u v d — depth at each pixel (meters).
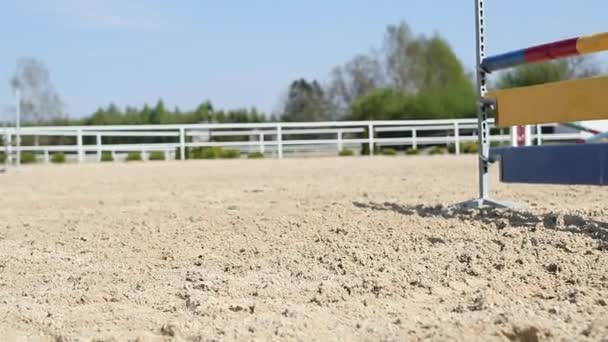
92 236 4.72
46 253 4.18
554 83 4.65
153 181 10.25
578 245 3.64
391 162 14.84
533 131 19.53
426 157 17.73
